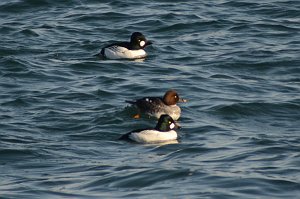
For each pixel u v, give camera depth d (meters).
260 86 32.75
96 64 35.16
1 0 44.72
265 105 29.98
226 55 36.50
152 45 38.00
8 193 21.94
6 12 43.38
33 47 37.66
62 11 43.31
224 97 31.27
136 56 36.25
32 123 28.30
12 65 34.66
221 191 21.62
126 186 22.33
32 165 24.50
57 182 22.84
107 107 29.88
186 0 45.00
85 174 23.48
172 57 36.44
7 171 24.06
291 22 41.28
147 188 22.11
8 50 37.03
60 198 21.45
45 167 24.31
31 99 30.78
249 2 44.19
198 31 40.19
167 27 40.56
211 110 29.66
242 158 24.64
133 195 21.53
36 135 27.19
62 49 37.53
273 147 25.69
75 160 24.86
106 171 23.61
